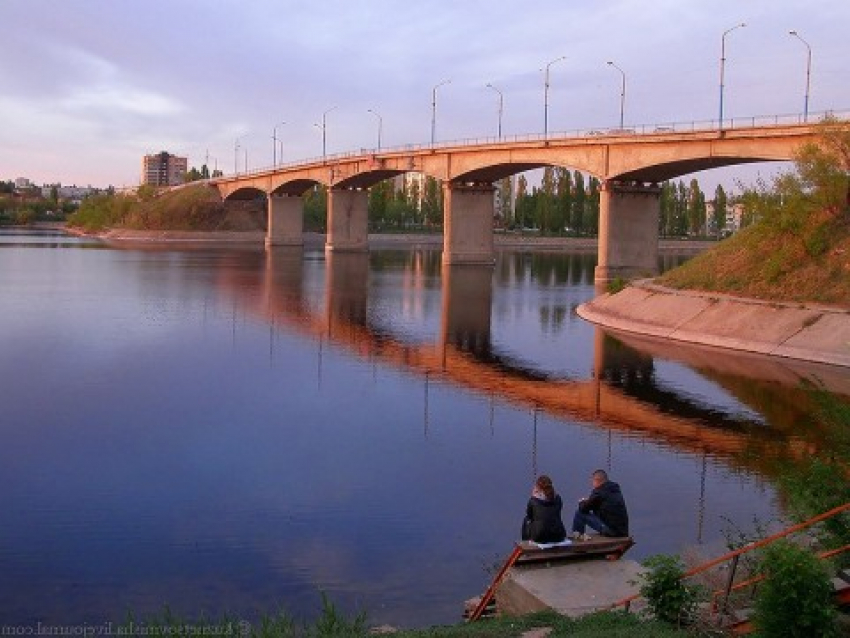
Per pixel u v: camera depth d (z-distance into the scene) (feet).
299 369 126.72
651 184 276.21
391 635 39.83
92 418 95.30
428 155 355.77
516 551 46.52
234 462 80.23
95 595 51.85
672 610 37.35
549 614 41.29
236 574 55.21
